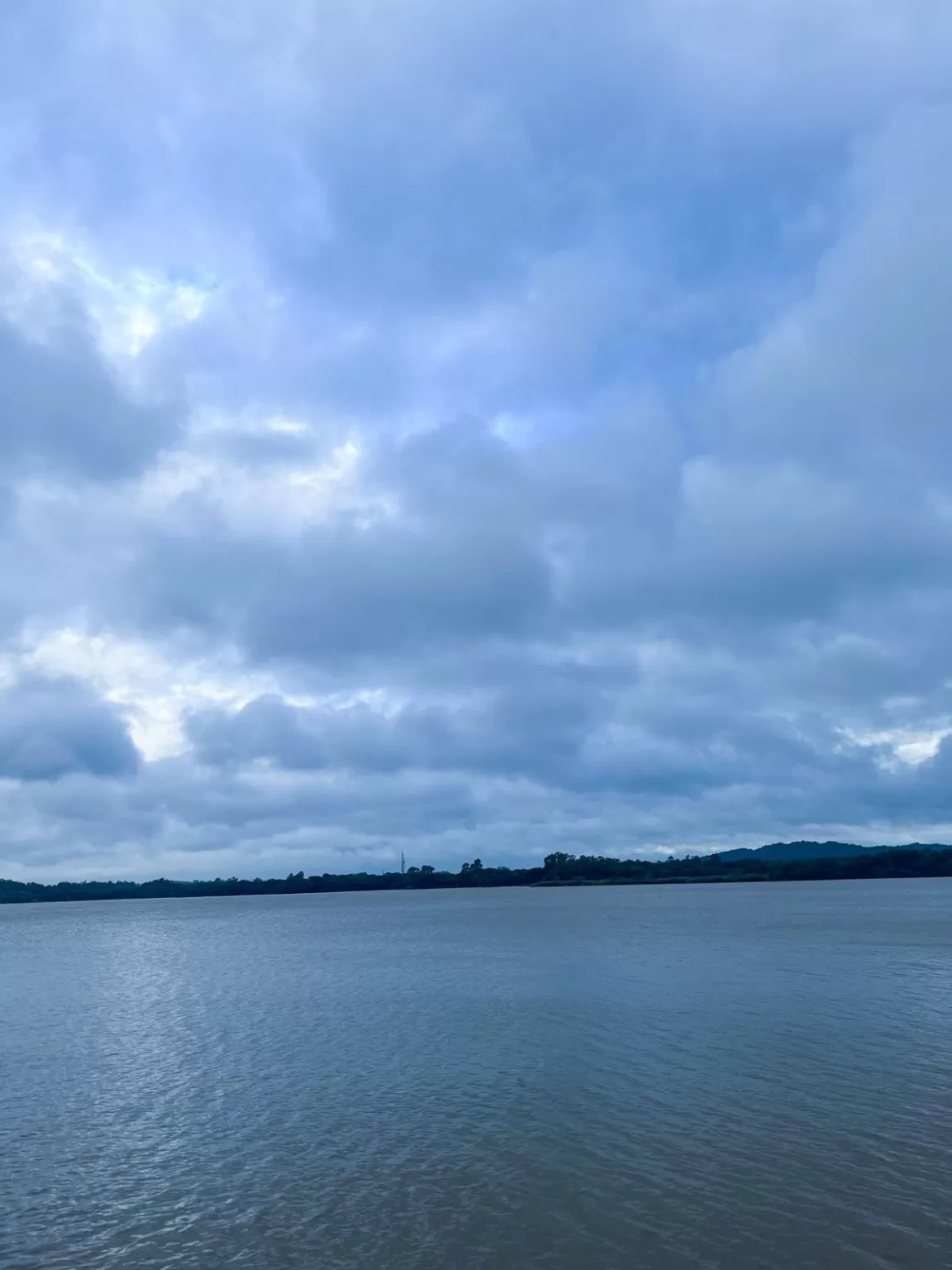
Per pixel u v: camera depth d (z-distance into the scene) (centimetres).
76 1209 2395
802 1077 3341
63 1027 5044
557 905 19475
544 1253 2052
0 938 14075
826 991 5278
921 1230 2095
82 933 14875
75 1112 3266
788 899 18475
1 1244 2208
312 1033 4569
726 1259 1995
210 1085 3594
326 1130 2944
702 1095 3150
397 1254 2077
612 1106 3052
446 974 6800
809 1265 1961
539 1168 2531
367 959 8300
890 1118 2861
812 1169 2459
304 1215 2309
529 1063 3672
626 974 6294
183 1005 5753
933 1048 3781
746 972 6225
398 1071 3666
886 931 9512
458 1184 2452
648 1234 2120
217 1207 2377
